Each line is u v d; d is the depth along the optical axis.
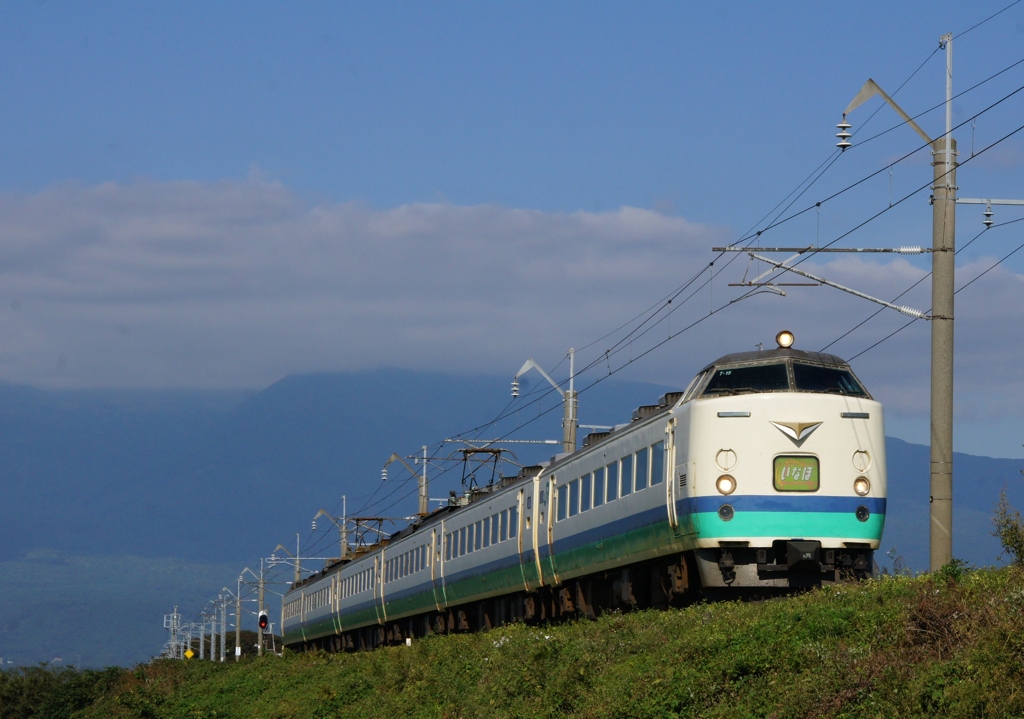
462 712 32.34
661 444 35.88
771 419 32.22
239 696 64.44
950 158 31.89
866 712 18.92
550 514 47.69
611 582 43.22
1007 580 22.05
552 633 35.84
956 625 20.55
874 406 32.91
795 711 20.11
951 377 31.52
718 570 32.69
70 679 107.75
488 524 56.06
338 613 93.00
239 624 166.25
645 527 36.75
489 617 58.19
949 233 31.84
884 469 32.78
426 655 45.75
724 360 34.06
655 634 29.25
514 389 69.38
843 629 23.12
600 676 27.84
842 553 32.28
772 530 31.81
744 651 23.75
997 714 17.06
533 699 29.41
